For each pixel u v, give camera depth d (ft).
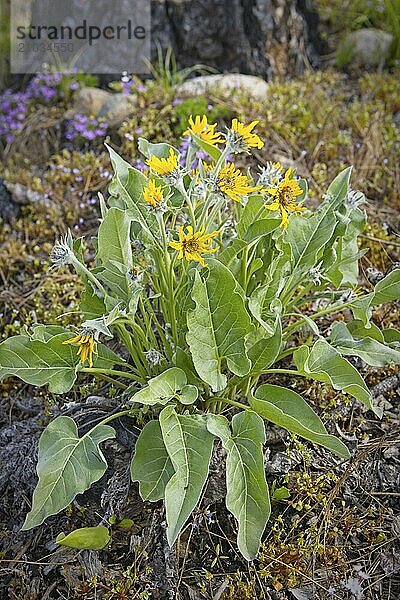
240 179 2.79
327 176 4.70
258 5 5.68
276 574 2.87
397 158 4.88
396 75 6.01
